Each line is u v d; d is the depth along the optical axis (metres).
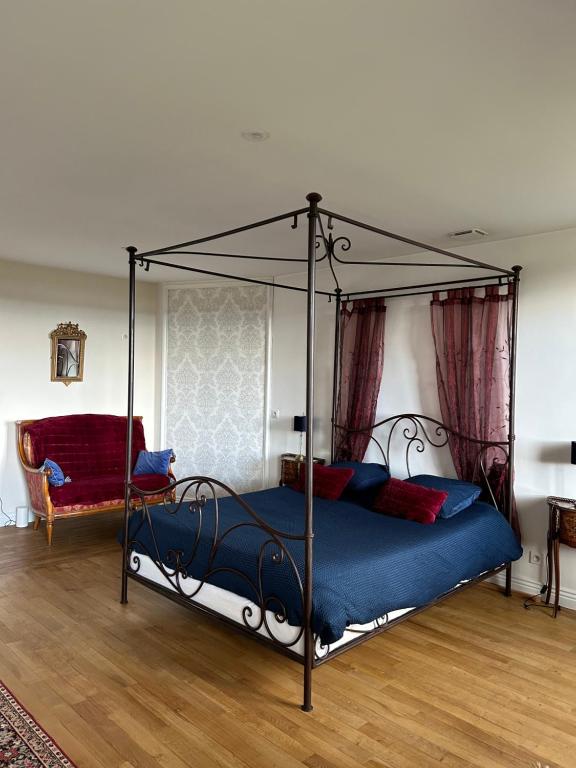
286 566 2.69
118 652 3.06
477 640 3.31
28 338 5.58
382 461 4.83
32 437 5.30
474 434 4.20
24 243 4.62
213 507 3.83
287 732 2.38
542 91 2.04
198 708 2.54
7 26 1.70
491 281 4.25
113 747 2.26
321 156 2.70
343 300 5.12
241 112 2.26
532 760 2.24
